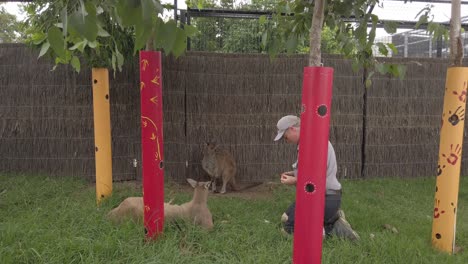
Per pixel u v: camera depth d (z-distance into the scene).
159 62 3.36
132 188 5.52
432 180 6.46
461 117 3.58
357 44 3.00
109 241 3.37
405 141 6.55
